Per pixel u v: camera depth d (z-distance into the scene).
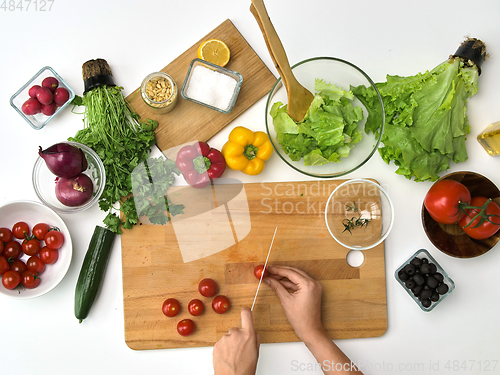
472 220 0.71
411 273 0.76
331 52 0.82
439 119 0.75
